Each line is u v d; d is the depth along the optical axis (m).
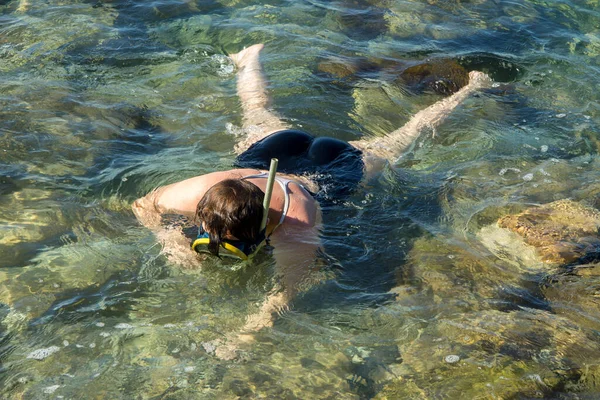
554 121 6.04
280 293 3.75
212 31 7.32
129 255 3.96
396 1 8.56
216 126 5.53
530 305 3.79
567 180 5.14
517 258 4.21
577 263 4.14
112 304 3.59
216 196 3.63
